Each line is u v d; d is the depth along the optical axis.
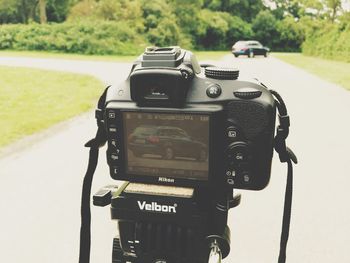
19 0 52.91
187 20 55.72
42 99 10.86
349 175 4.88
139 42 40.53
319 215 3.85
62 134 7.13
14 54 30.84
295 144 6.24
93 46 37.06
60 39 36.75
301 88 12.91
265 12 68.69
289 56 40.50
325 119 8.04
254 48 34.22
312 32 42.62
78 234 3.55
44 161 5.52
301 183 4.65
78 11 45.47
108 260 3.16
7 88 12.62
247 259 3.16
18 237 3.49
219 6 72.88
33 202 4.17
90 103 10.45
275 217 3.83
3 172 5.05
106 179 4.86
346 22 35.09
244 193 4.39
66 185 4.64
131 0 46.56
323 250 3.25
